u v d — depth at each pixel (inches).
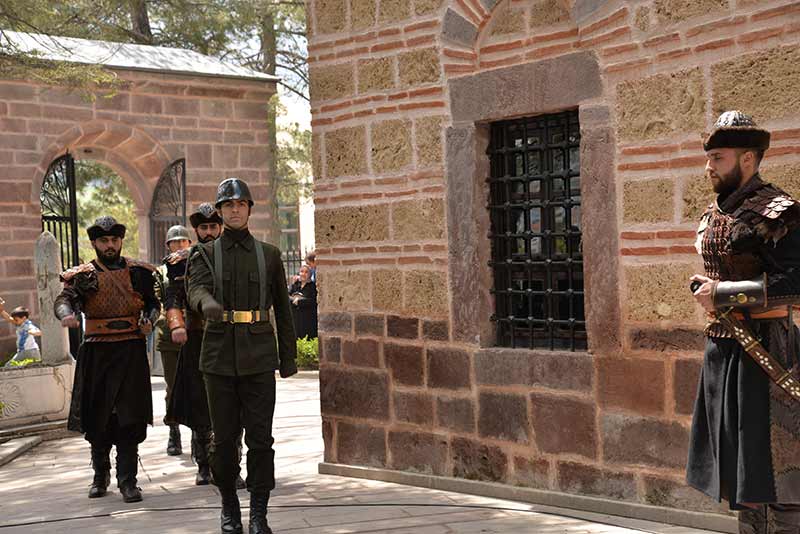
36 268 407.5
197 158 681.0
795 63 190.2
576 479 230.5
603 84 221.1
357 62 269.9
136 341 265.1
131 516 241.6
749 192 151.8
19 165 613.9
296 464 305.1
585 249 226.2
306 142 991.6
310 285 615.5
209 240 278.7
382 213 267.6
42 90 621.0
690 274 208.5
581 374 228.2
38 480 305.9
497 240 251.1
